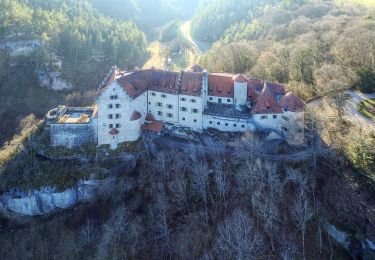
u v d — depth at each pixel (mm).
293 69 154875
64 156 128875
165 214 106562
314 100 137625
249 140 114188
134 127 127812
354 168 101750
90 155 127438
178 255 98438
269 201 98125
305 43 168750
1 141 172000
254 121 122375
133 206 113062
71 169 126375
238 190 105312
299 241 93688
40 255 112500
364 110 126750
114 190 120188
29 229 120438
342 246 93750
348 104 131000
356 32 159750
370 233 90938
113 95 124250
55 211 125625
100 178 123562
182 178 112000
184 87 128750
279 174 107125
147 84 134000
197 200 107812
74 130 129375
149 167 120625
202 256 95125
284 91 129125
